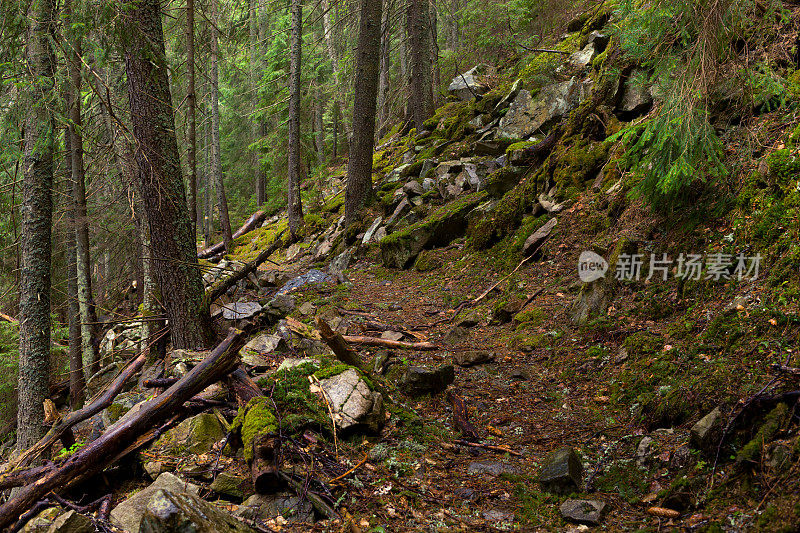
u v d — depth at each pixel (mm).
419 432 4809
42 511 3947
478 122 13938
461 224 10758
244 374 5020
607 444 4496
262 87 21531
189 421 4602
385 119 22469
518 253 9117
